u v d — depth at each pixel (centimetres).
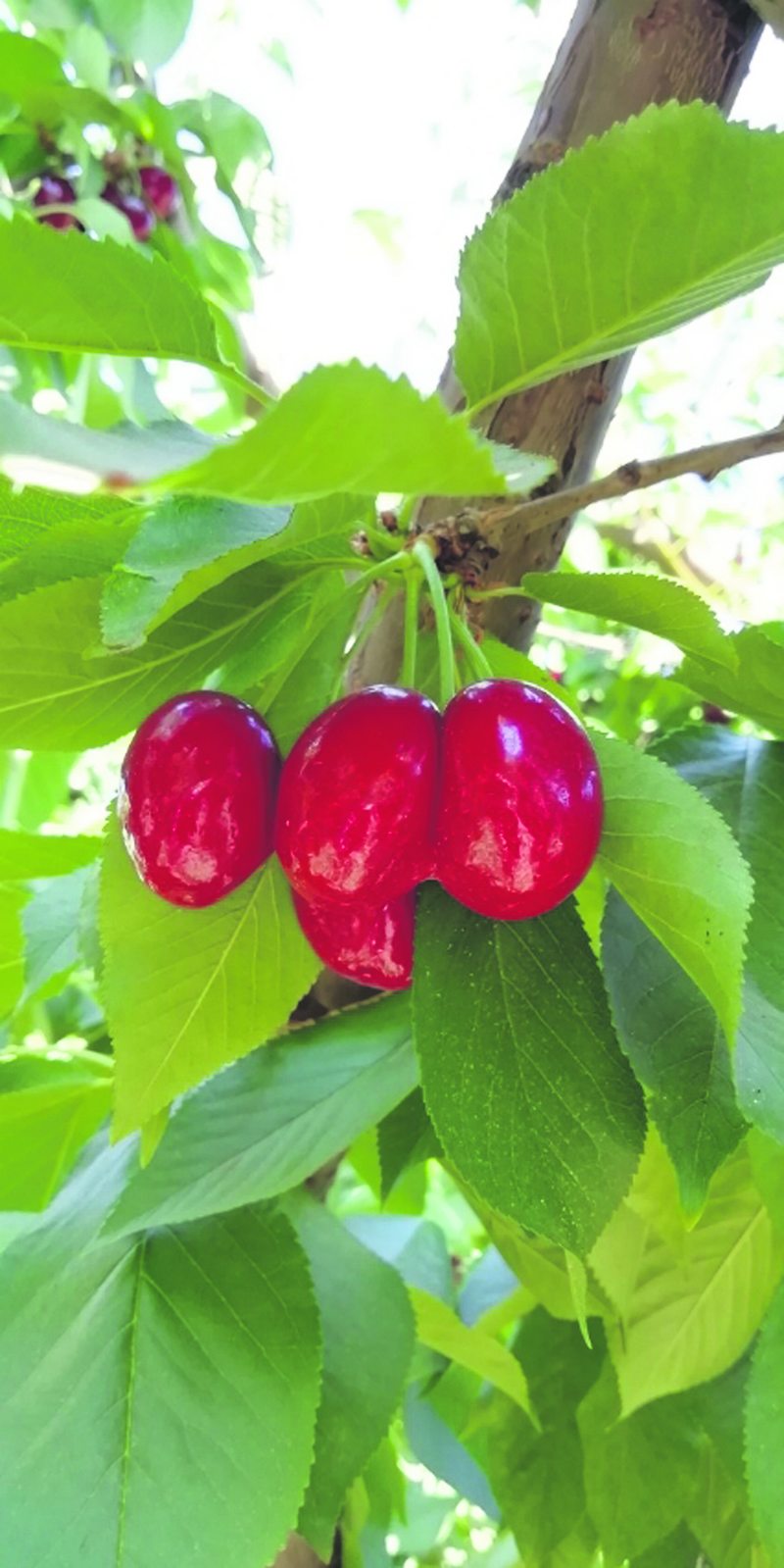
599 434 19
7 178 37
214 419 44
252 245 39
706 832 13
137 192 38
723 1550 22
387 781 12
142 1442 16
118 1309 18
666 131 12
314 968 16
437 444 8
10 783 42
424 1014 14
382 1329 19
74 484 8
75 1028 28
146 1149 16
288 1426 17
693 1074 15
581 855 13
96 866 19
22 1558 15
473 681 15
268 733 14
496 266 13
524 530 16
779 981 15
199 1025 15
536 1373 24
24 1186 23
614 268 13
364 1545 24
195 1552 15
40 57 35
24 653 13
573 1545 23
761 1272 20
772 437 15
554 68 18
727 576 45
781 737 18
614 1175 13
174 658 14
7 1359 17
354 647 16
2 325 12
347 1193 39
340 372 8
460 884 13
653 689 44
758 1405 17
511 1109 13
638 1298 20
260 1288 18
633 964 16
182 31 37
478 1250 40
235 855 13
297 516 12
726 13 17
